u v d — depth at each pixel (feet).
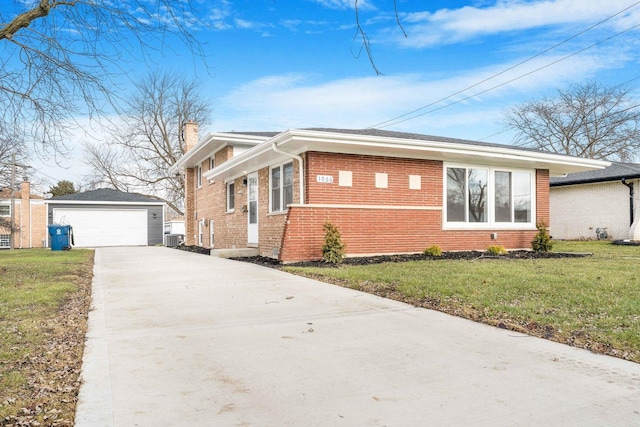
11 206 91.56
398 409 9.91
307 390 10.98
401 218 40.83
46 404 10.21
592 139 111.24
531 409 9.87
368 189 39.50
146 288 25.38
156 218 95.50
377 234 39.68
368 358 13.29
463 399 10.40
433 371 12.19
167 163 117.50
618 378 11.62
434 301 20.48
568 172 53.21
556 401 10.27
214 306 20.42
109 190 101.04
